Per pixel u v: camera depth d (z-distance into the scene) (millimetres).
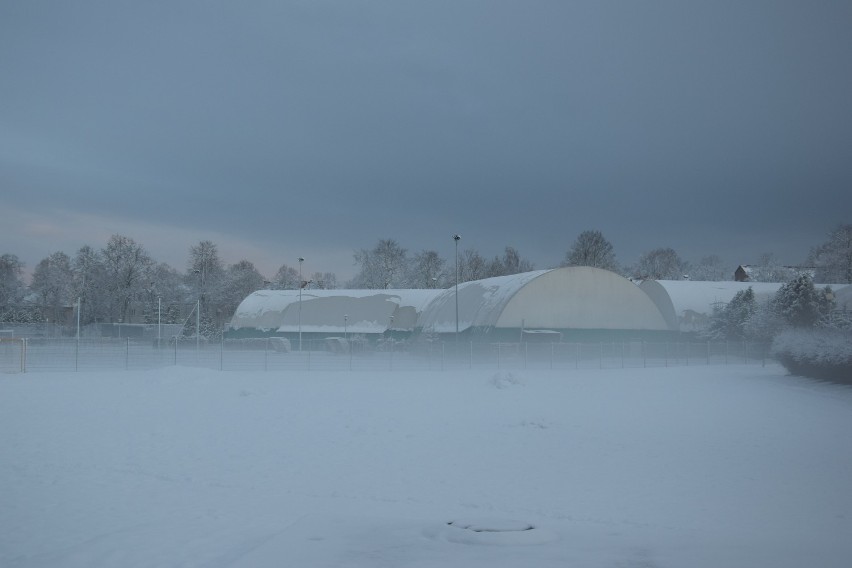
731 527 10719
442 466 16031
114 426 22391
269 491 13594
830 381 37594
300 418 24156
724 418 23953
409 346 75125
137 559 8773
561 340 63500
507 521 10688
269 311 90625
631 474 14984
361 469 15734
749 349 63562
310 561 8359
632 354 64312
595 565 8203
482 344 59875
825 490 13352
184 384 34344
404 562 8336
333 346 75062
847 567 8102
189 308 118375
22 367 45500
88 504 12422
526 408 26859
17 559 9086
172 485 14172
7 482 14422
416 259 123625
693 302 81125
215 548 9281
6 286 108938
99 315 112250
